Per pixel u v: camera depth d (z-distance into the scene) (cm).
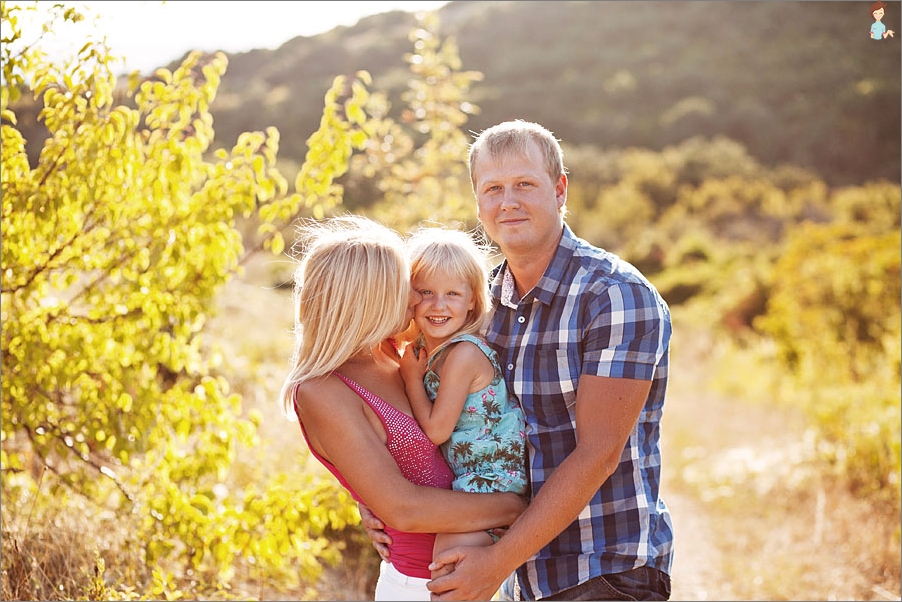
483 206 248
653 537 242
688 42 3856
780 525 606
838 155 3072
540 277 246
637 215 2612
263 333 774
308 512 371
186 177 378
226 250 386
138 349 375
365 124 412
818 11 3906
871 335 1038
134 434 369
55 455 425
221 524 368
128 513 387
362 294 229
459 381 240
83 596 343
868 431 645
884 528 550
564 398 238
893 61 3503
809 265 1191
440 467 238
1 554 349
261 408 555
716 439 873
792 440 779
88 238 381
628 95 3516
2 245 360
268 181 390
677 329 1527
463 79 636
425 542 236
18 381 368
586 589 236
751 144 3219
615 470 235
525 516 221
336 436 223
